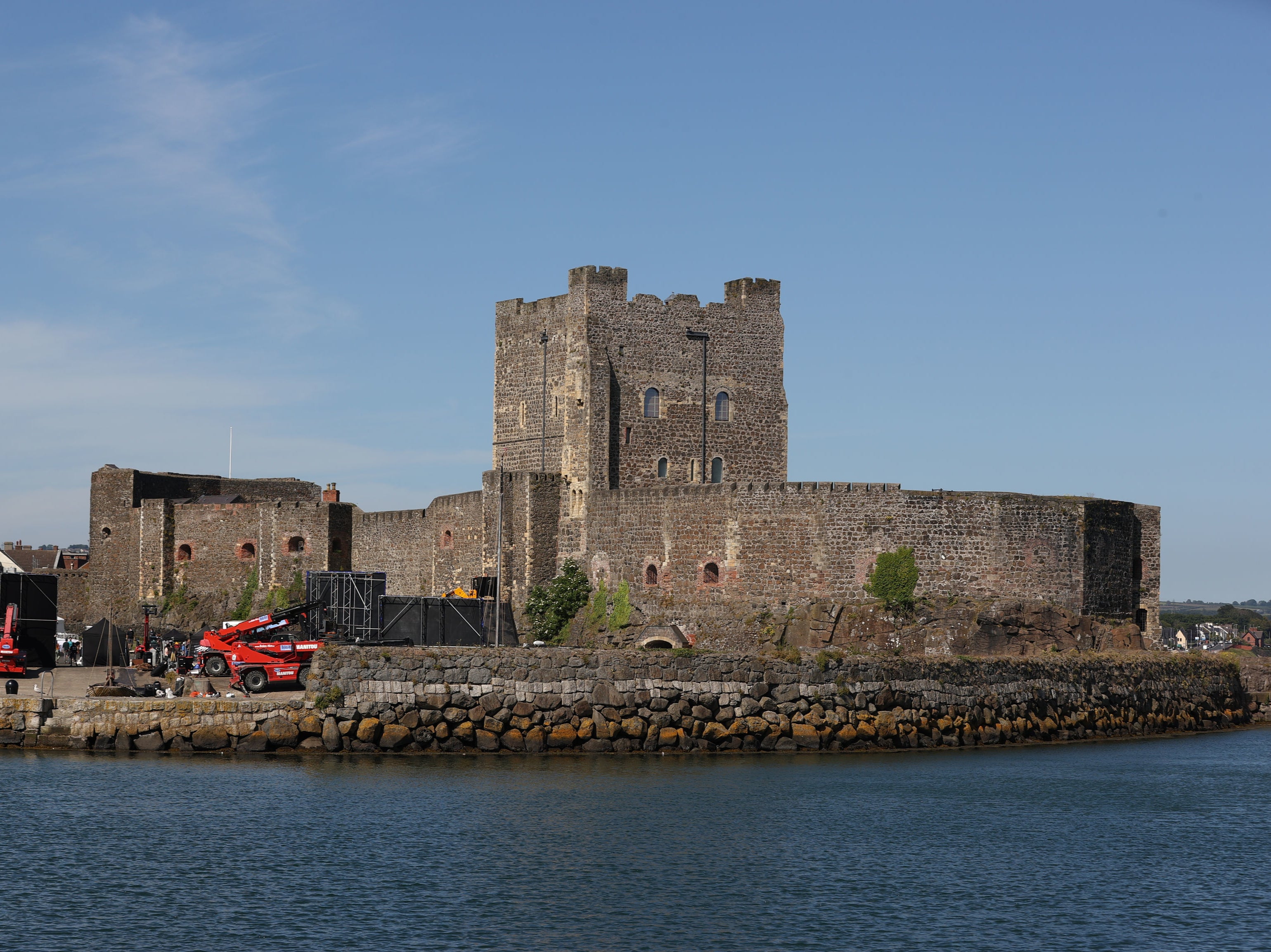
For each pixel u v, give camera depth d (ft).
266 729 228.02
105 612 422.41
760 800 207.10
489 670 233.35
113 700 229.25
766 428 353.92
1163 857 183.62
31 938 147.74
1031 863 180.14
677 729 237.04
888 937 152.97
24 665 262.88
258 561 399.65
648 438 340.39
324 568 388.98
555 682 234.38
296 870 170.19
